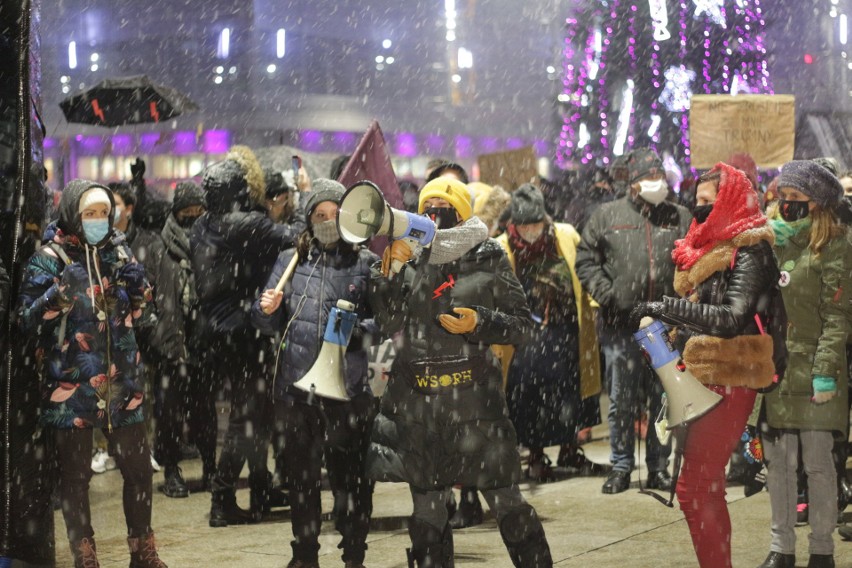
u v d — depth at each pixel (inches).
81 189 197.3
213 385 305.7
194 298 301.0
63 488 200.1
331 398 203.0
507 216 334.6
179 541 250.7
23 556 188.5
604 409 451.5
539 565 182.1
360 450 215.5
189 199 306.5
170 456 304.7
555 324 312.8
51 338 197.3
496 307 183.9
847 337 215.5
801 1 788.6
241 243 262.5
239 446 264.8
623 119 759.7
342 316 203.8
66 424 197.2
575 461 330.3
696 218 188.2
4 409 182.4
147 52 1443.2
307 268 216.5
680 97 746.8
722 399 176.4
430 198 185.5
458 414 178.5
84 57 1433.3
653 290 295.3
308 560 212.5
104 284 200.7
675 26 732.7
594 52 765.3
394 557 233.0
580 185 725.3
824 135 796.0
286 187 290.4
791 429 208.7
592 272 303.1
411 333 180.2
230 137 1409.9
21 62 183.3
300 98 1448.1
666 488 295.9
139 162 337.4
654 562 221.1
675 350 177.8
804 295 207.2
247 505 288.5
